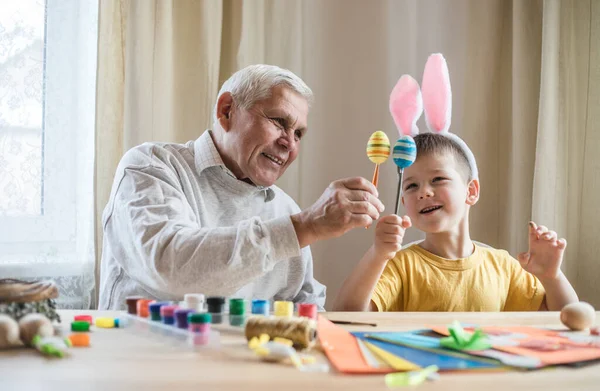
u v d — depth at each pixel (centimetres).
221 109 158
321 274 230
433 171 157
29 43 198
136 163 150
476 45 232
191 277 111
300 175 231
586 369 67
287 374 63
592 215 216
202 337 76
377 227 138
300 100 156
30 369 63
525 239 222
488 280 160
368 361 67
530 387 59
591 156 217
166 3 207
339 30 236
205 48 212
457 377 62
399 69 237
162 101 206
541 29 226
